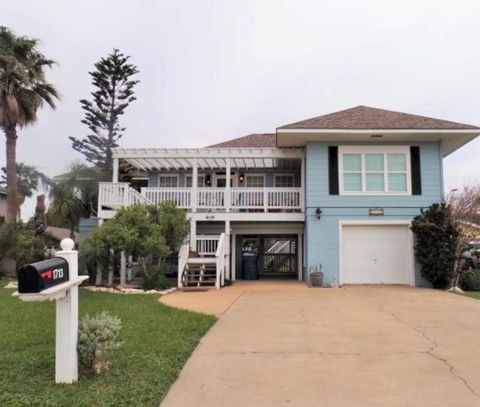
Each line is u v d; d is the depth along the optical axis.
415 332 6.69
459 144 16.28
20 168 34.56
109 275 14.46
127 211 13.56
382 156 15.73
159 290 13.20
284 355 5.35
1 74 17.67
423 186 15.50
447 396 3.93
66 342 4.21
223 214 16.53
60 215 20.53
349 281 15.34
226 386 4.23
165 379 4.34
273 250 19.55
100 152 27.77
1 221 19.55
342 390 4.10
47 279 3.71
